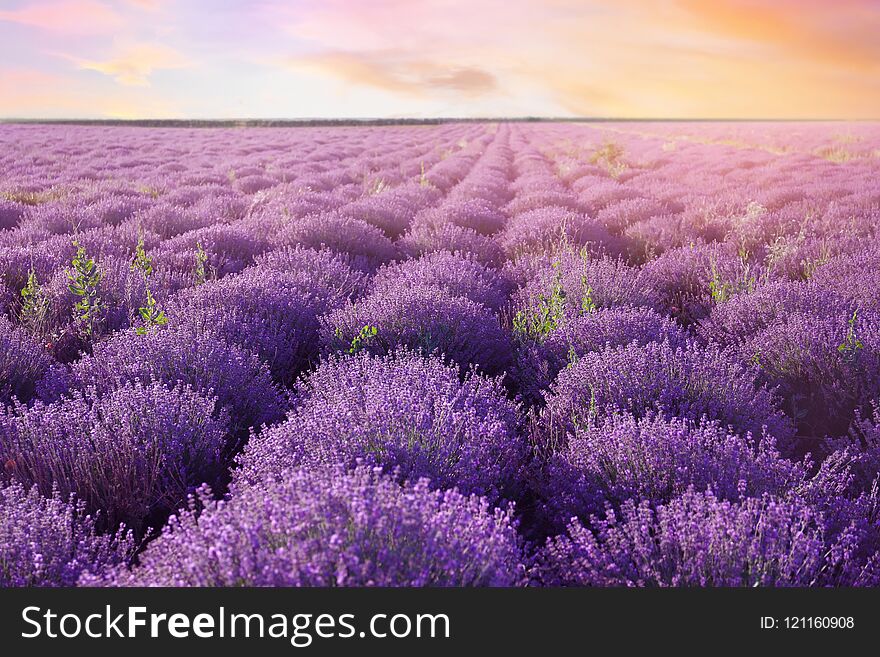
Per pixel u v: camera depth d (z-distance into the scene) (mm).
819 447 3393
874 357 3455
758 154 21578
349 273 6039
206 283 5203
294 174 17438
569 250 6645
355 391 3070
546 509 2578
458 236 7680
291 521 1803
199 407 2994
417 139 38969
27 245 6906
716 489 2375
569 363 3732
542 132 52281
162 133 41969
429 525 1839
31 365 3717
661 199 12109
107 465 2713
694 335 4848
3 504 2289
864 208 9148
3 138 30375
